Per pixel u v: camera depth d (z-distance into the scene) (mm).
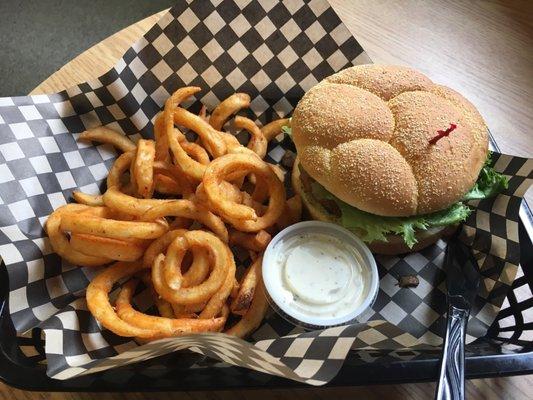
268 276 292
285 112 379
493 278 307
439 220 312
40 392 264
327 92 326
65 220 283
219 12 347
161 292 281
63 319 272
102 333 284
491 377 253
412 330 304
